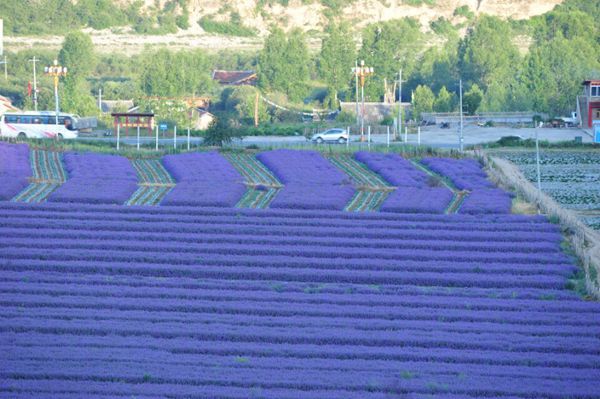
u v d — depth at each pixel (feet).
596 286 522.06
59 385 385.09
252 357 422.82
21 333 444.55
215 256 560.61
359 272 536.42
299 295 503.20
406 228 615.98
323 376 398.42
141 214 640.17
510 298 502.79
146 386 386.52
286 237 593.83
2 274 525.75
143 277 532.32
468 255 562.66
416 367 411.13
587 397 380.99
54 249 567.59
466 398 378.94
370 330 454.40
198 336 445.37
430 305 490.49
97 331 447.83
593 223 641.40
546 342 437.58
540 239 594.24
